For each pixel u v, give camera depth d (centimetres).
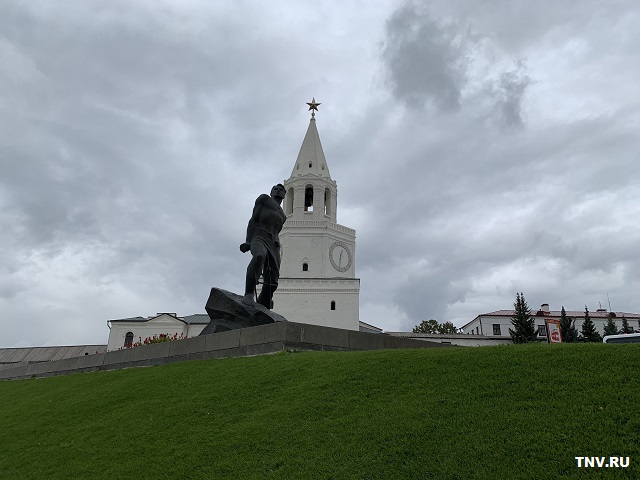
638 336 1741
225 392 1479
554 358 1231
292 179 8125
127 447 1273
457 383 1214
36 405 1923
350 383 1337
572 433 926
